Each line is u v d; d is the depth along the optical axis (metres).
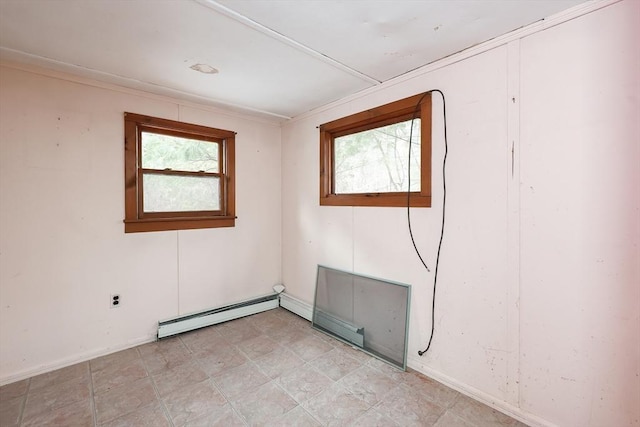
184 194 2.93
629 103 1.37
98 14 1.54
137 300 2.61
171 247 2.80
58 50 1.92
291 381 2.07
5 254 2.05
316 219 3.15
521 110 1.68
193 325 2.86
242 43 1.83
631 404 1.39
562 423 1.58
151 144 2.73
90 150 2.36
